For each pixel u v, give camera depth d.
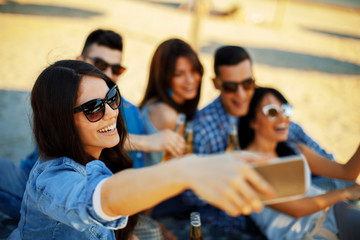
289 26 15.20
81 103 1.20
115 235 1.57
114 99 1.33
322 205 2.02
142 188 0.73
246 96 2.68
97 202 0.83
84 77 1.23
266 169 0.66
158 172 0.72
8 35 8.35
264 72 8.08
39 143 1.23
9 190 2.04
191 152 2.63
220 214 2.72
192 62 2.61
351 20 19.00
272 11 18.33
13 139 3.85
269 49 10.52
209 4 14.99
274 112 2.20
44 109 1.18
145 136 2.32
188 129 2.64
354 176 2.22
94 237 1.33
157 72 2.64
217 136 2.73
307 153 2.30
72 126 1.20
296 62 9.41
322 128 5.17
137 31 10.42
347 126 5.34
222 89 2.72
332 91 7.22
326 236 2.07
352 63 9.98
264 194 0.62
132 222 1.67
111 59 2.57
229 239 2.56
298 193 0.67
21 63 6.55
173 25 11.95
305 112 5.84
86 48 2.59
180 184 0.67
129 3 15.27
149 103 2.73
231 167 0.63
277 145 2.37
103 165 1.05
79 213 0.89
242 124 2.42
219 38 11.12
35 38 8.36
